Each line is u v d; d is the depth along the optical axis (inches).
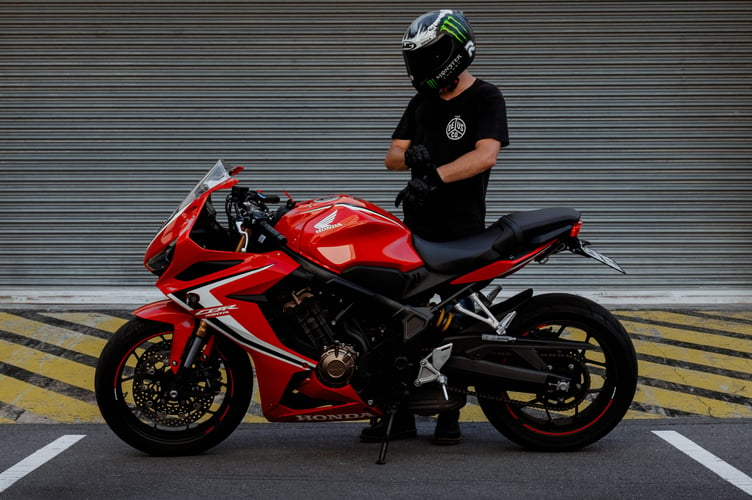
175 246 166.7
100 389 170.2
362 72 285.7
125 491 156.5
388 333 167.2
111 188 288.7
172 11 282.8
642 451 177.0
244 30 283.9
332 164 289.1
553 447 175.3
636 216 290.4
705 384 222.4
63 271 291.1
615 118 287.0
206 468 168.4
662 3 282.4
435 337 170.9
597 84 285.6
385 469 167.5
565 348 171.0
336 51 284.8
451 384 172.1
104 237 289.9
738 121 287.1
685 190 289.6
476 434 190.7
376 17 283.6
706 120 287.0
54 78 284.7
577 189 289.6
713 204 290.0
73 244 290.0
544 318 172.9
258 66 285.4
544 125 287.3
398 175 289.1
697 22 283.1
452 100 177.6
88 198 288.8
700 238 291.3
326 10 283.3
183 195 289.1
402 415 184.9
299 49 284.8
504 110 176.9
